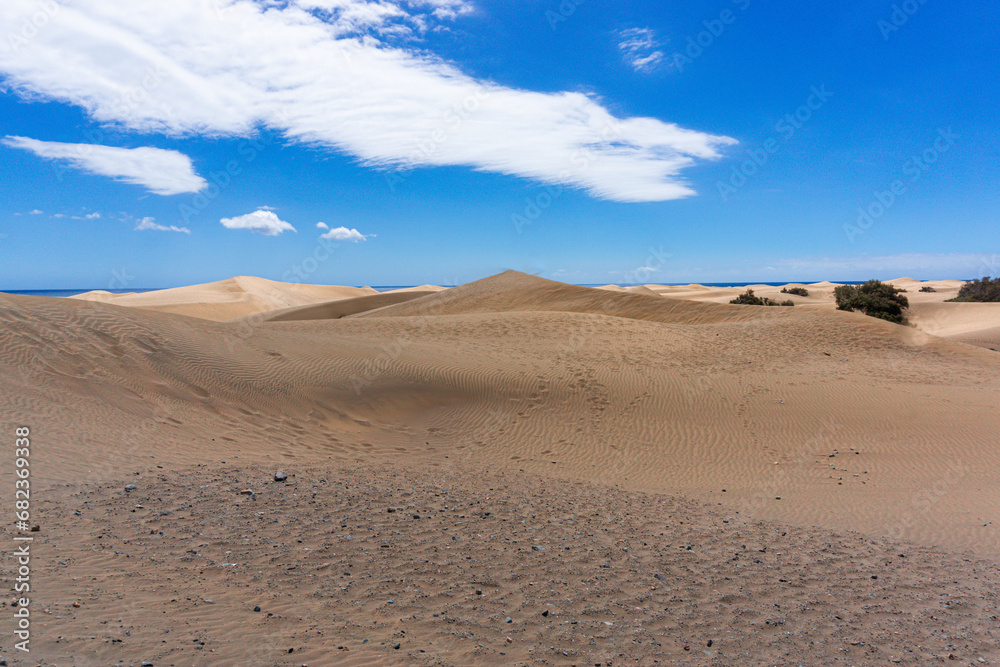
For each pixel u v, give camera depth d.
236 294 94.81
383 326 29.47
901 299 42.00
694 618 5.61
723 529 8.93
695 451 14.32
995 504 10.81
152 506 7.64
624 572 6.67
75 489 7.99
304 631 4.64
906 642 5.41
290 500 8.52
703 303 39.00
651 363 20.73
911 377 19.75
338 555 6.54
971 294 65.00
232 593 5.28
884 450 13.90
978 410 16.12
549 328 27.05
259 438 13.02
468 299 53.59
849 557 7.89
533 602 5.67
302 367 17.48
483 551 7.02
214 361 16.14
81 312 16.19
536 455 14.07
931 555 8.26
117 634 4.16
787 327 26.17
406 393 17.05
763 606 6.01
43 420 10.79
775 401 17.22
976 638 5.59
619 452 14.28
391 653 4.39
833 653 5.10
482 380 18.27
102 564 5.59
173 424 12.47
